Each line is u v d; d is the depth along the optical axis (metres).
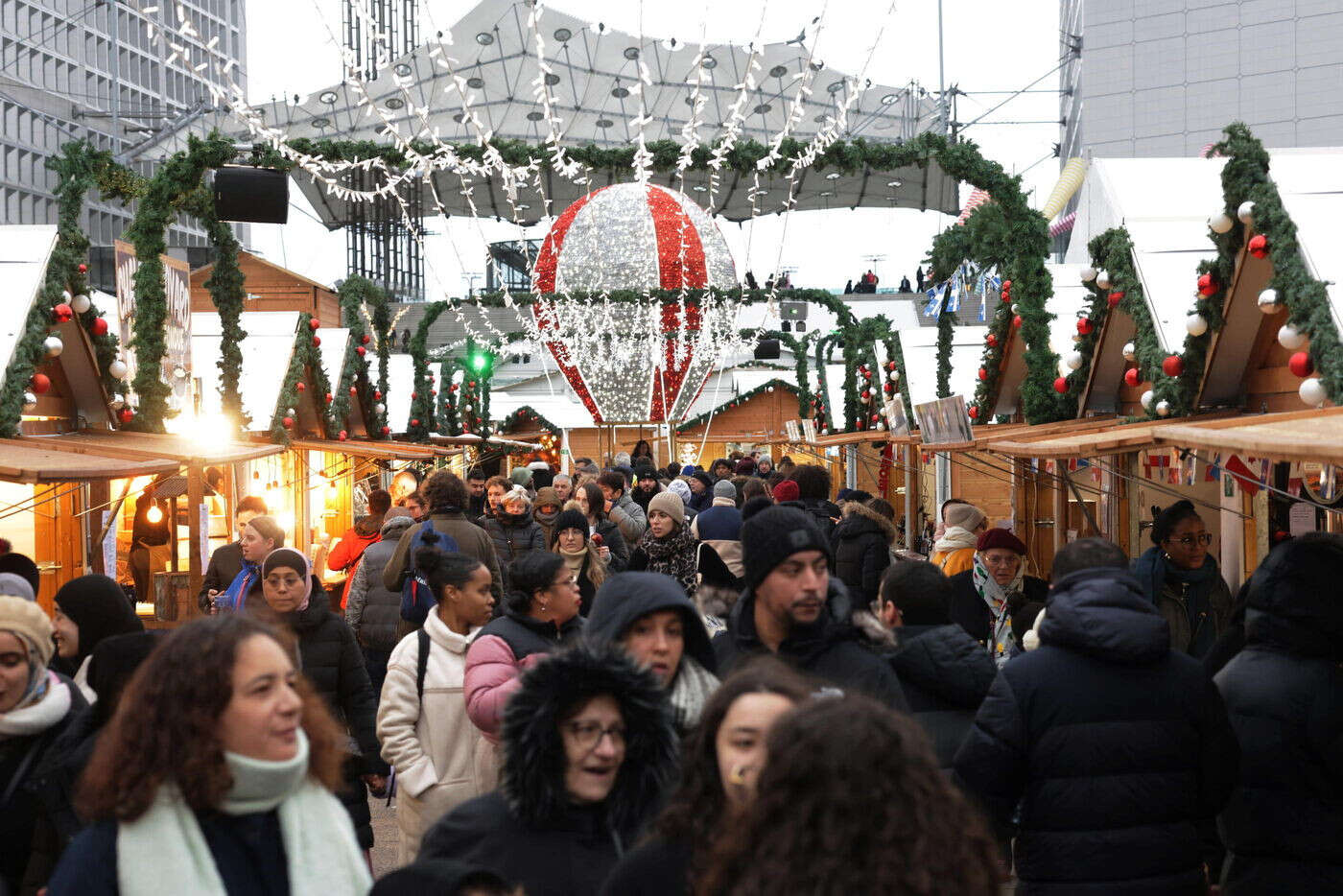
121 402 11.84
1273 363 9.20
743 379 40.09
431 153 11.84
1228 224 8.41
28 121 50.22
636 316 31.27
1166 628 3.76
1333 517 8.23
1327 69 40.12
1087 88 42.88
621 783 2.90
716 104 44.03
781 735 1.77
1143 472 11.42
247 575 7.05
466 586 5.17
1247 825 4.05
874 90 42.00
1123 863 3.66
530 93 44.09
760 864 1.68
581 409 37.94
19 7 50.22
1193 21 41.56
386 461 21.80
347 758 5.19
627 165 12.00
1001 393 16.25
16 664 3.59
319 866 2.58
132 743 2.46
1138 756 3.69
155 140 42.06
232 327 13.70
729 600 4.64
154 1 56.00
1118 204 11.12
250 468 16.27
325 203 50.03
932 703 4.42
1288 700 3.96
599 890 2.62
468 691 4.63
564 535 8.39
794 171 12.14
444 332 50.25
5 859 3.57
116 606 4.72
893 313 50.72
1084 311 11.95
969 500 19.69
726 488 11.12
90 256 36.50
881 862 1.63
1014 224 12.45
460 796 4.99
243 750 2.49
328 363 19.14
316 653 5.67
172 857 2.43
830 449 31.03
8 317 9.98
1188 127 41.75
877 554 8.45
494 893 2.24
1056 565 4.14
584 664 2.84
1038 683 3.74
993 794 3.77
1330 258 7.53
